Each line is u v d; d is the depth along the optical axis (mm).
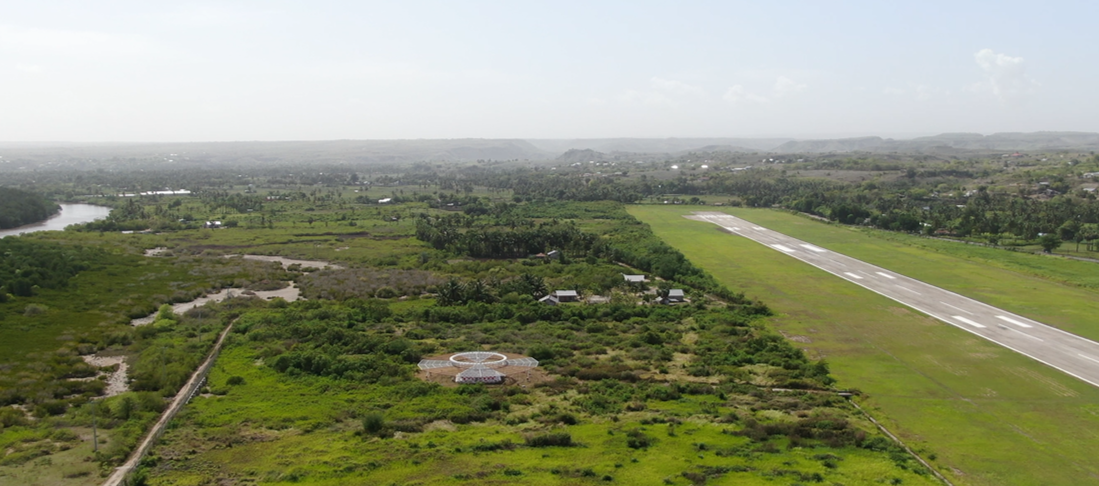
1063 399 103188
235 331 134875
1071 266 195750
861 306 157750
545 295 166000
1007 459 83688
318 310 146250
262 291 175250
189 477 74312
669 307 155000
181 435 86000
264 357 118000
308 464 77562
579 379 110312
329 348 120188
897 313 151625
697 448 83312
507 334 132750
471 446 82875
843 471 77125
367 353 119750
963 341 131625
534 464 78000
